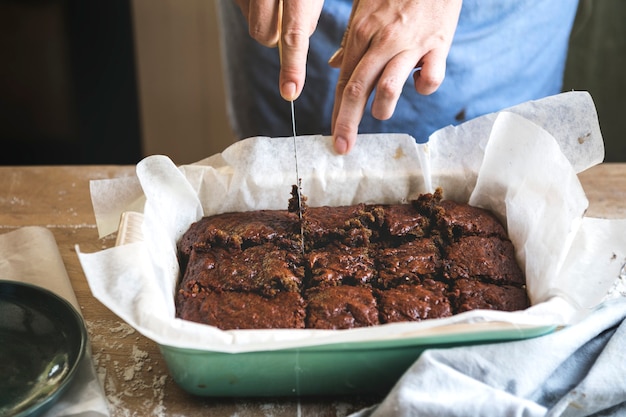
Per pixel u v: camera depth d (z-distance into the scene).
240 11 1.04
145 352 0.69
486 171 0.79
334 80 1.03
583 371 0.64
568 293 0.65
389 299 0.70
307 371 0.63
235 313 0.68
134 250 0.65
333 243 0.77
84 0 1.38
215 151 1.63
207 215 0.80
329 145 0.80
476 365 0.61
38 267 0.76
